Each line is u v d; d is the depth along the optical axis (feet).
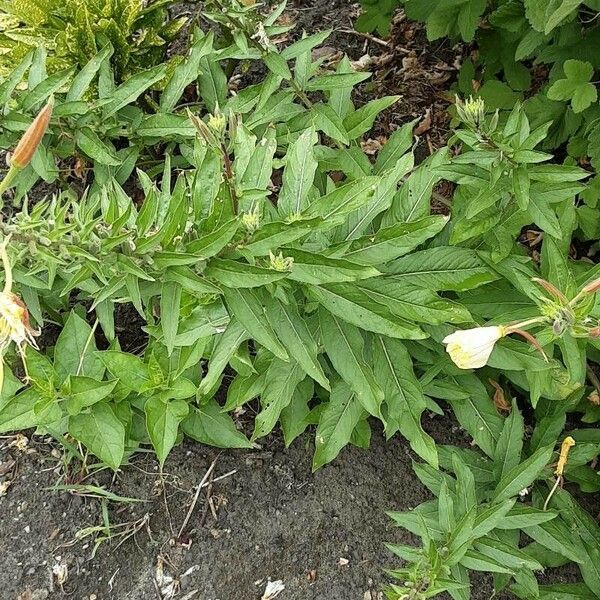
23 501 2.11
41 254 1.25
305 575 1.98
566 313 1.25
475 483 1.90
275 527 2.05
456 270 1.82
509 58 2.43
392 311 1.72
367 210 1.75
